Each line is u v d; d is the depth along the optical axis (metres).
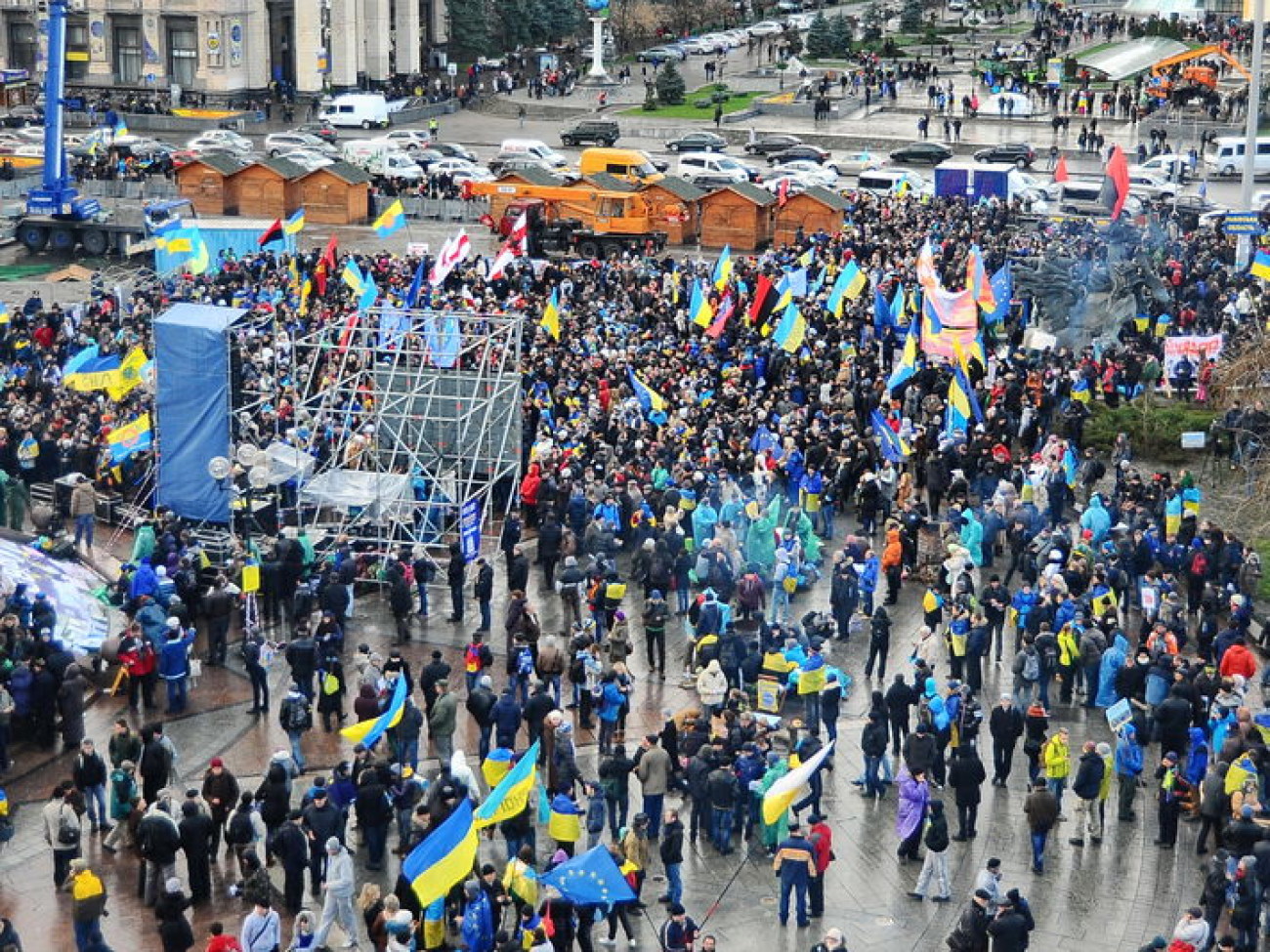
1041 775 67.62
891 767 72.38
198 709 77.81
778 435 101.12
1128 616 89.44
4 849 66.56
